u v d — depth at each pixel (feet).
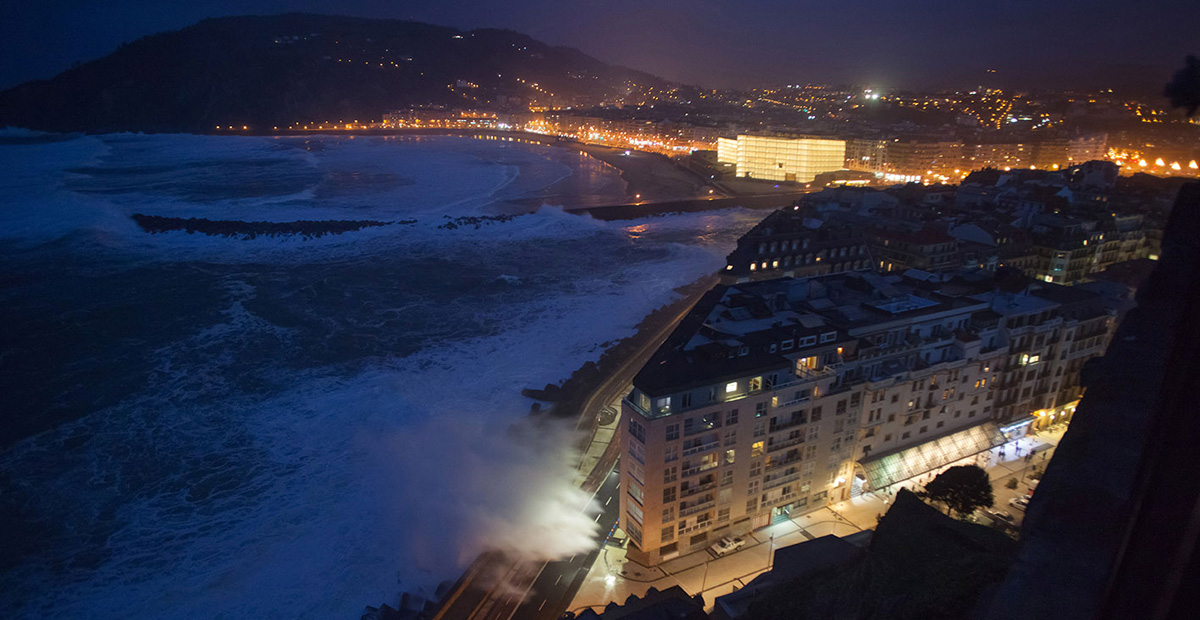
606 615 194.18
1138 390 66.28
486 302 590.14
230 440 360.89
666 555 262.06
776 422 264.52
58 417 382.63
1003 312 317.63
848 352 278.26
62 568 269.44
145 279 633.20
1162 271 78.23
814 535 273.13
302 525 293.43
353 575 263.70
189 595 254.68
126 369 444.14
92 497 312.91
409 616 237.45
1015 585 51.72
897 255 509.76
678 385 241.14
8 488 318.24
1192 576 19.61
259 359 463.83
